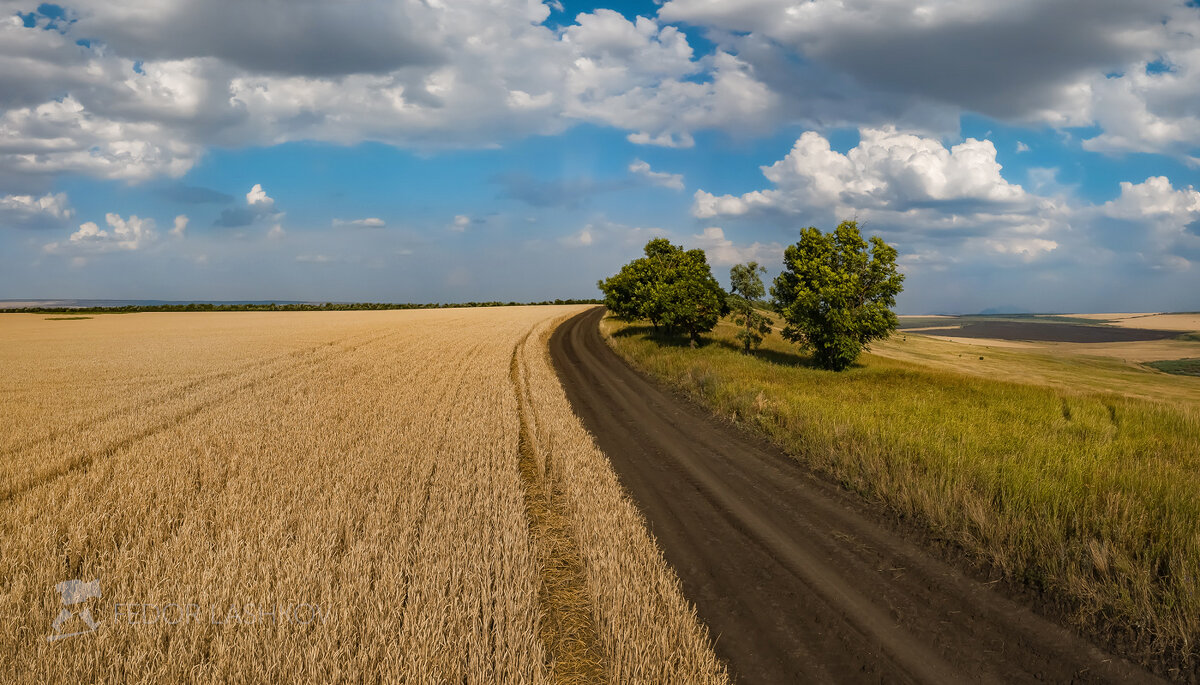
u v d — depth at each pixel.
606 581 6.96
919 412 16.75
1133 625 6.36
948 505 9.46
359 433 14.88
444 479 10.88
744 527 9.46
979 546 8.25
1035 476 10.23
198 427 15.65
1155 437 14.60
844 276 28.42
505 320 76.19
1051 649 6.04
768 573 7.85
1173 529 8.05
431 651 5.42
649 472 12.68
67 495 10.33
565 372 30.86
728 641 6.27
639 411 19.92
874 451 12.52
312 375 26.31
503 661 5.45
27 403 19.52
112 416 17.47
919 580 7.60
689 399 22.31
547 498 10.61
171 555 7.48
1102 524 8.31
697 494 11.16
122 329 59.62
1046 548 7.89
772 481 11.95
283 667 5.18
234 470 11.59
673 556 8.41
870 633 6.41
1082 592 6.91
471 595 6.47
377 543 7.72
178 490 10.22
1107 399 21.52
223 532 8.20
